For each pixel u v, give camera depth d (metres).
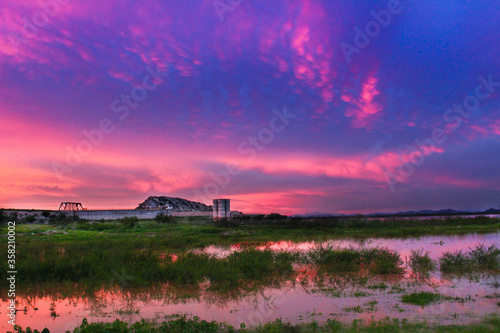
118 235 29.25
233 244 23.42
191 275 11.68
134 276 11.55
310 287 11.26
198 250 19.94
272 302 9.66
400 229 34.56
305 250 19.67
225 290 10.87
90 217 54.44
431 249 19.81
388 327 7.14
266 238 27.16
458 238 26.22
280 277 12.59
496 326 7.14
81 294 10.66
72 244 19.83
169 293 10.70
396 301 9.49
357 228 38.19
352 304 9.31
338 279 12.32
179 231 33.69
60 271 12.06
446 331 6.78
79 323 8.14
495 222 43.75
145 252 15.16
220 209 50.62
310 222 43.59
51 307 9.45
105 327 7.02
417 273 13.06
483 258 13.98
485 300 9.42
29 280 11.54
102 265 12.91
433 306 8.92
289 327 7.41
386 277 12.55
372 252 15.26
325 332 7.05
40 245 18.66
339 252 15.09
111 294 10.69
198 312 8.90
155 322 8.07
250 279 12.20
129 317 8.55
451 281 11.79
